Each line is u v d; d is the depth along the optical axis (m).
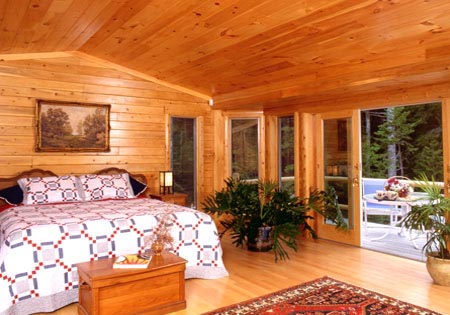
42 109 4.94
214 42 4.02
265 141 6.29
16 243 2.86
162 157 5.93
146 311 2.80
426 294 3.25
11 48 4.53
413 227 3.57
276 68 4.47
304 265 4.17
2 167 4.70
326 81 4.37
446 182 4.05
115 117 5.53
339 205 5.32
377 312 2.87
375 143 9.10
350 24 3.18
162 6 3.32
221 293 3.31
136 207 4.07
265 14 3.24
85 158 5.28
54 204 4.35
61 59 5.11
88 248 3.14
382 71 3.78
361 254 4.64
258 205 4.75
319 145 5.57
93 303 2.58
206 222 3.82
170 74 5.50
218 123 6.37
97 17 3.62
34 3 3.14
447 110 4.03
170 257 3.09
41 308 2.89
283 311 2.90
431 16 2.87
